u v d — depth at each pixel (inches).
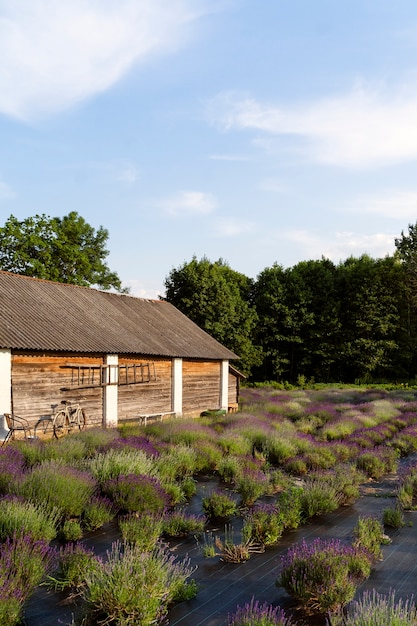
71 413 762.8
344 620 218.8
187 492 458.9
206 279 2064.5
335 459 595.8
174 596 246.1
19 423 680.4
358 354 2305.6
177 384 1011.9
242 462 547.8
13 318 738.8
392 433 829.2
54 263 1642.5
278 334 2381.9
